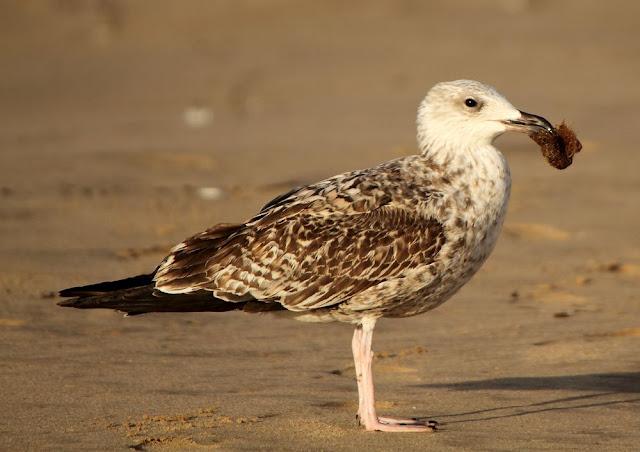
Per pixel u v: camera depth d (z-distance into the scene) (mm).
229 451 9234
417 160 10703
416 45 45938
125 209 21234
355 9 55844
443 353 12805
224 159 26453
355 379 11703
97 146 29125
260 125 32594
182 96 40219
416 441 9531
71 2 60656
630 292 15578
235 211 21297
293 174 24609
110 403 10703
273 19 55438
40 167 25609
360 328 10547
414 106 34938
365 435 9719
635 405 10594
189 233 19500
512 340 13258
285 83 41156
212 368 12102
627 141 27531
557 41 45188
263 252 10219
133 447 9312
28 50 52750
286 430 9852
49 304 14820
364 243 10156
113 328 13789
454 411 10555
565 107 33094
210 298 10344
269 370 12047
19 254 17438
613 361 12242
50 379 11547
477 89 10703
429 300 10523
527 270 16969
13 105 40188
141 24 56500
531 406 10648
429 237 10195
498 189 10516
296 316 10594
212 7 57875
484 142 10680
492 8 54438
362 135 29609
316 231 10211
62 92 42688
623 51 42688
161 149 27594
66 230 19406
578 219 20266
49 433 9703
